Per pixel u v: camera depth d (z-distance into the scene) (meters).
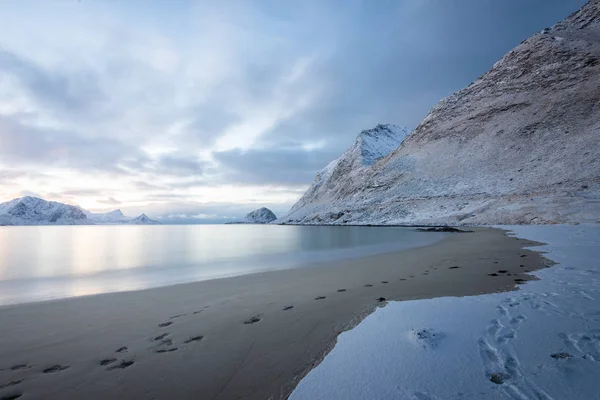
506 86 90.81
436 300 6.95
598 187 44.91
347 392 3.52
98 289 11.28
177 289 10.39
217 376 4.30
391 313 6.16
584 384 3.33
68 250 29.72
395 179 88.94
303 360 4.64
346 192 115.56
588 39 84.56
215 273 14.22
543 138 67.31
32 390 4.11
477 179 67.88
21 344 5.68
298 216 128.25
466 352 4.27
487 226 42.41
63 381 4.34
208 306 7.92
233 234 59.88
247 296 8.79
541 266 10.50
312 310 7.04
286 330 5.89
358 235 41.44
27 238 55.31
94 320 7.05
